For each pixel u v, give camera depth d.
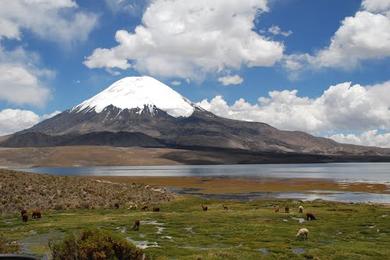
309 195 135.62
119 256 27.53
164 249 44.41
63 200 91.06
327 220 68.88
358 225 63.03
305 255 41.47
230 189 161.38
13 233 57.34
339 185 174.38
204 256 39.38
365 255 41.62
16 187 90.56
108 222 66.25
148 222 67.25
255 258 39.84
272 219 70.62
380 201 115.19
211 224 64.62
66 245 27.56
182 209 89.25
